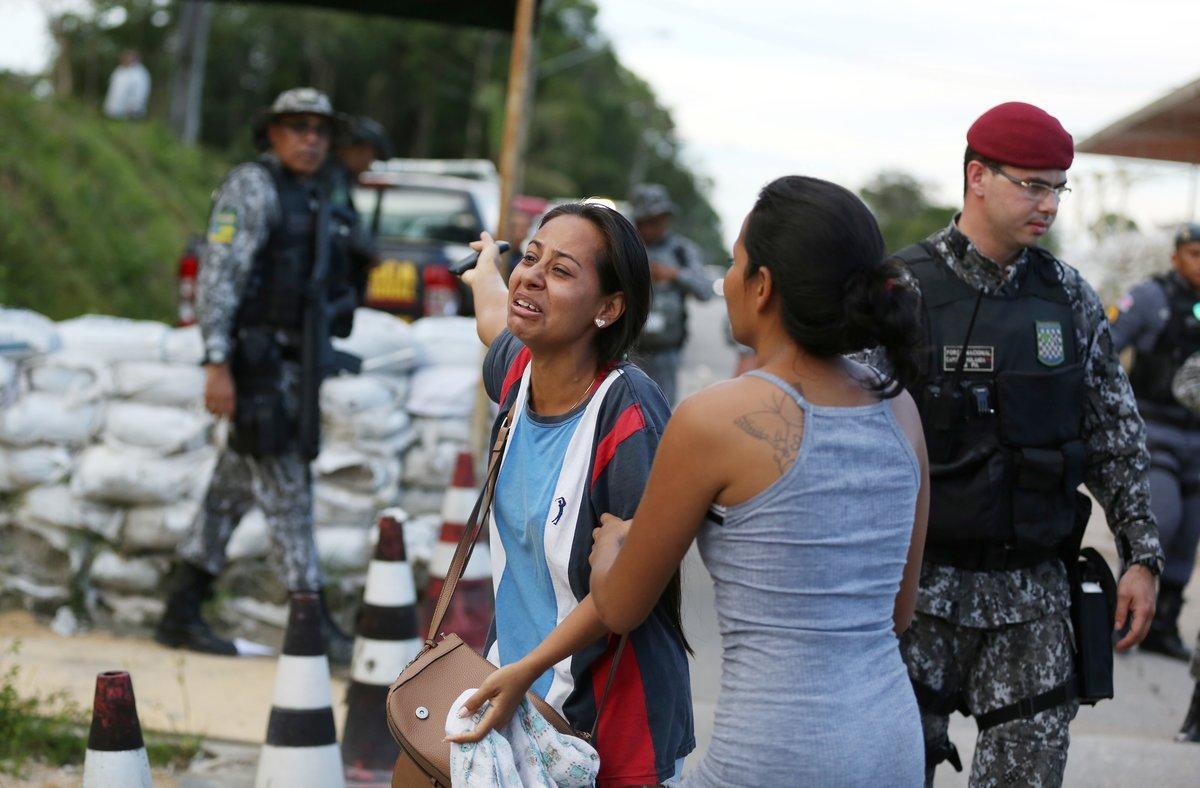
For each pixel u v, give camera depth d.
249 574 6.33
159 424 6.05
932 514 3.21
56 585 6.12
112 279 14.51
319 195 5.74
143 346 6.16
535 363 2.78
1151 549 3.30
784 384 2.22
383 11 7.36
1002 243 3.23
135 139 21.08
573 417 2.70
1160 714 5.89
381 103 71.94
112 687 3.22
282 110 5.61
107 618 6.17
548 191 71.44
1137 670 6.64
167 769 4.55
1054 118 3.21
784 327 2.25
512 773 2.46
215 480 5.82
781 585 2.19
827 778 2.17
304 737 3.95
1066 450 3.24
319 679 3.99
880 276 2.21
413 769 2.57
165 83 50.72
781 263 2.21
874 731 2.20
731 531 2.21
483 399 6.48
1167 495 6.75
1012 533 3.20
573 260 2.69
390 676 4.53
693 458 2.20
